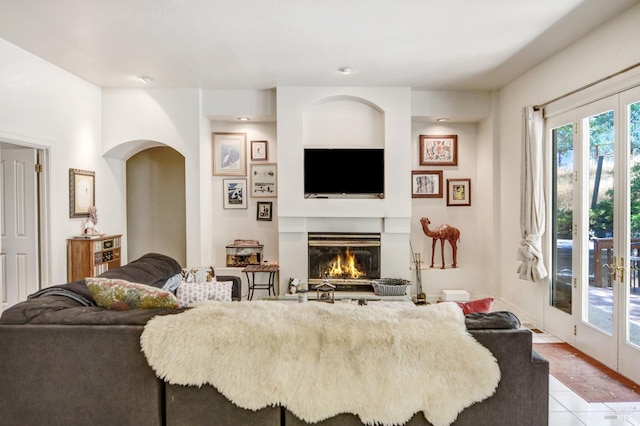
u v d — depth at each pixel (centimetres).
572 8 277
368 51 361
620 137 287
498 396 167
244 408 168
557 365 309
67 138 416
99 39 332
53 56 371
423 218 515
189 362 166
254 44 344
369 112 484
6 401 175
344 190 481
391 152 471
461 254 526
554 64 367
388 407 162
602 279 312
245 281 505
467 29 313
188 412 170
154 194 591
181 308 192
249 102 485
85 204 444
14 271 397
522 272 394
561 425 227
